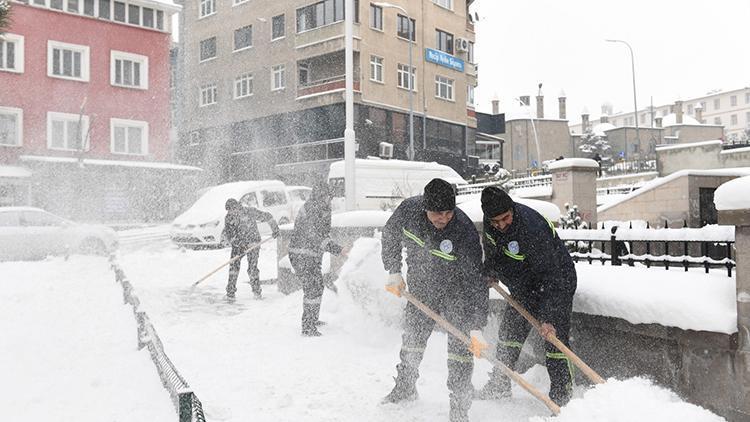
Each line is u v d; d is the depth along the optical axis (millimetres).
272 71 34312
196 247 16250
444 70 36594
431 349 4891
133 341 5273
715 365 3203
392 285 3877
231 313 7070
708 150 21359
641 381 3037
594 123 97125
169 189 27469
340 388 4148
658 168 22797
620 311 3664
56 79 25250
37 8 24828
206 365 4719
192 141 38375
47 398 3783
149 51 27969
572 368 3836
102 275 10125
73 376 4246
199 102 38219
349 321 5961
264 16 34688
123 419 3357
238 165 35688
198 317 6789
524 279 3771
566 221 9438
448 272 3781
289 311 6828
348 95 13008
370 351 5156
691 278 3559
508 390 3975
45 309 6852
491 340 4762
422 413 3695
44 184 24281
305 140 32625
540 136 58438
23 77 24406
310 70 33656
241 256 8062
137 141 27641
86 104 25953
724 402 3162
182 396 2611
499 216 3516
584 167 12914
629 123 102312
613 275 3973
